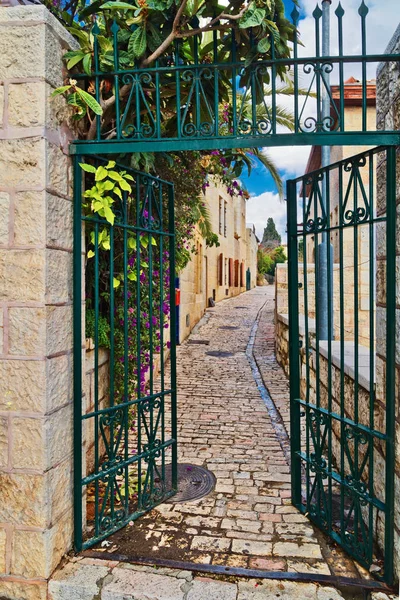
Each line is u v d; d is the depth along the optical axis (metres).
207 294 16.94
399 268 2.16
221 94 2.88
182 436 4.44
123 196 2.76
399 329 2.16
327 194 2.54
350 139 2.20
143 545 2.49
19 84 2.10
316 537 2.59
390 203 2.15
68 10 3.48
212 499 3.08
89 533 2.59
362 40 2.18
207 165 4.76
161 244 2.99
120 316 3.84
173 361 3.16
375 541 2.47
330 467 2.58
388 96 2.30
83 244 2.53
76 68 2.43
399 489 2.12
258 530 2.67
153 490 3.04
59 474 2.27
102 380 3.71
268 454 3.96
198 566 2.28
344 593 2.13
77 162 2.38
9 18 2.09
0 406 2.16
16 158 2.11
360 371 3.03
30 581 2.16
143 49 2.33
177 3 2.24
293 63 2.27
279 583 2.16
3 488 2.16
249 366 8.08
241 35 2.38
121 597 2.08
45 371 2.12
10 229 2.12
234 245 24.00
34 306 2.11
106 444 2.59
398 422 2.13
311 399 4.94
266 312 16.28
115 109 2.61
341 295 2.46
